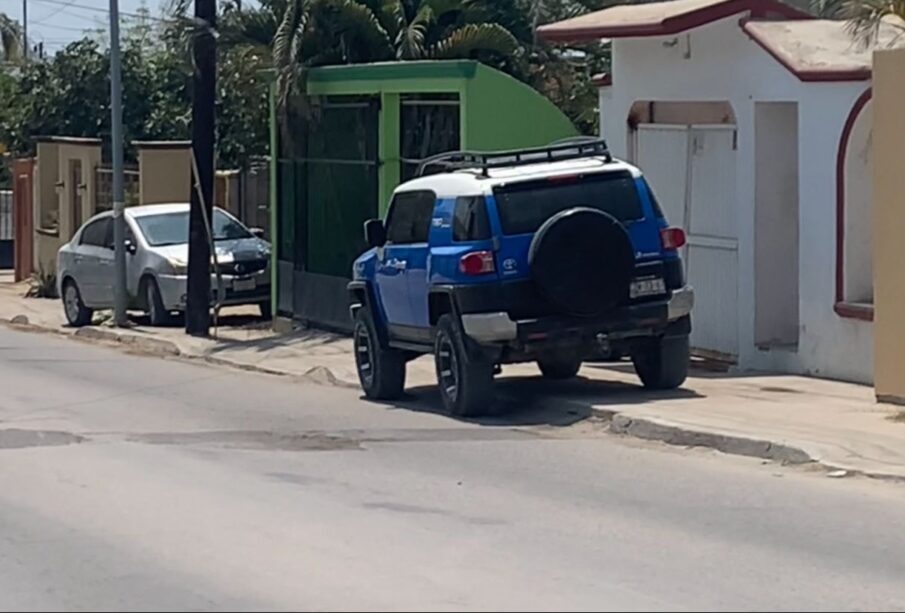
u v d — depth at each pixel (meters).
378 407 17.89
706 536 10.76
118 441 15.52
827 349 18.25
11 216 47.44
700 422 15.03
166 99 41.06
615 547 10.36
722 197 19.80
